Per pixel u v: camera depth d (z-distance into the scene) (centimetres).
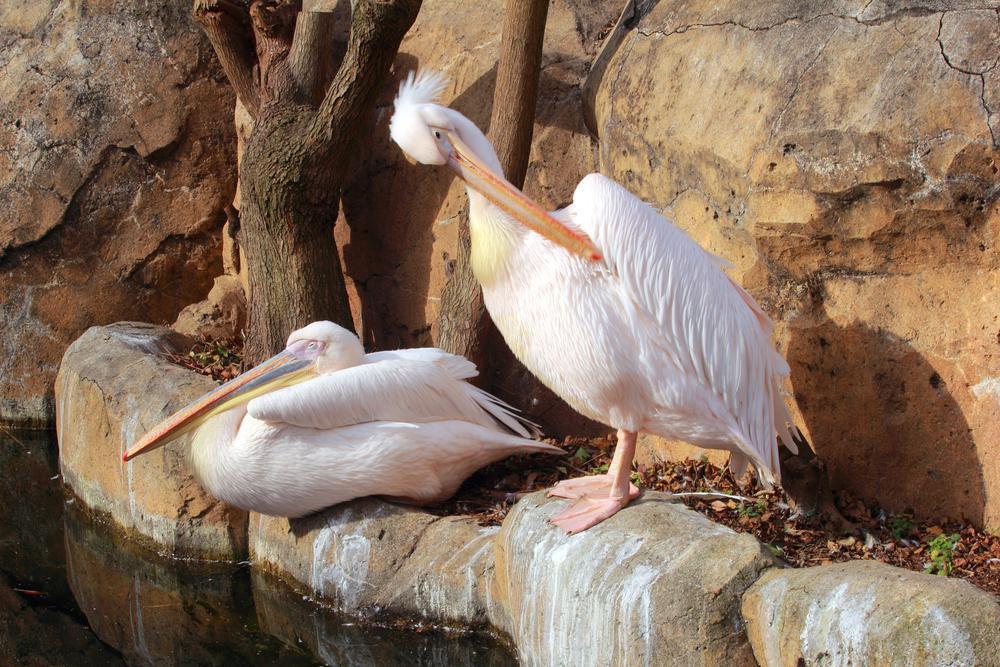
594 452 609
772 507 502
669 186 548
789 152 467
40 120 858
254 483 531
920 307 464
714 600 391
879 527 477
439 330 649
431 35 720
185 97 865
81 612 582
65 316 852
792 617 367
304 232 668
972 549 446
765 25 509
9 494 718
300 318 667
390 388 532
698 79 531
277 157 655
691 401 448
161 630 559
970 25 438
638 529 433
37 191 846
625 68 586
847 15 479
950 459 465
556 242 428
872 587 354
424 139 454
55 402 799
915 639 334
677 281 435
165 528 603
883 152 441
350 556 524
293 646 537
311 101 684
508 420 577
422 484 538
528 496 487
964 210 435
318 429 528
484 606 492
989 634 327
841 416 495
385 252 725
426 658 502
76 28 876
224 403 546
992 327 445
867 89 454
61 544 657
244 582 586
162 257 872
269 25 702
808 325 497
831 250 476
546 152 647
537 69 604
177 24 869
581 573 430
